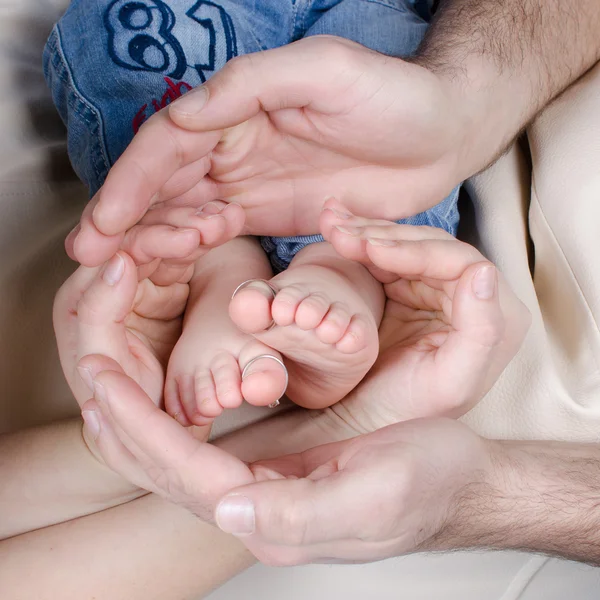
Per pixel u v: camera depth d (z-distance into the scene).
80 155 0.84
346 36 0.84
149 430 0.68
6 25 0.88
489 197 0.85
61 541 0.77
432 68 0.78
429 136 0.77
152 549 0.77
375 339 0.72
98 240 0.69
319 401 0.77
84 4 0.81
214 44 0.81
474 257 0.73
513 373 0.81
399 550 0.70
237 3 0.83
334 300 0.71
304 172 0.78
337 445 0.72
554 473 0.75
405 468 0.67
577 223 0.80
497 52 0.81
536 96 0.83
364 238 0.74
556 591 0.84
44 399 0.83
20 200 0.87
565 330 0.81
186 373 0.74
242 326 0.70
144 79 0.80
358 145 0.77
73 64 0.81
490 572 0.83
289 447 0.78
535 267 0.84
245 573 0.81
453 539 0.73
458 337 0.73
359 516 0.67
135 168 0.70
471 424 0.81
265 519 0.66
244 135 0.75
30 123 0.89
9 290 0.84
